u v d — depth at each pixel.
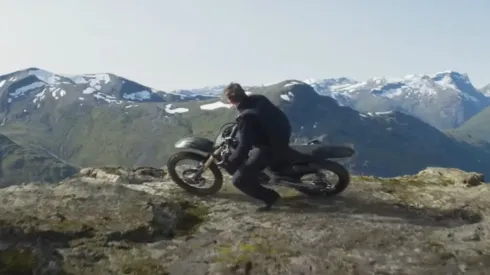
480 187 9.67
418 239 6.55
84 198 7.59
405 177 10.84
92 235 6.22
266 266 5.62
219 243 6.37
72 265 5.48
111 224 6.55
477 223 7.46
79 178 9.71
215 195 8.85
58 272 5.28
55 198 7.52
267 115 7.77
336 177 10.23
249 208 8.05
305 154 8.10
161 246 6.20
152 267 5.57
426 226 7.23
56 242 5.98
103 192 7.95
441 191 9.38
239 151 7.88
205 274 5.43
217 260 5.79
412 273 5.47
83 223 6.50
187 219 7.40
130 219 6.75
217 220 7.38
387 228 7.04
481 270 5.54
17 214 6.58
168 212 7.21
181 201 8.12
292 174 8.13
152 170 10.55
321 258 5.86
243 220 7.38
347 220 7.42
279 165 8.12
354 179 10.39
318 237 6.59
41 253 5.61
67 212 6.87
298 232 6.81
